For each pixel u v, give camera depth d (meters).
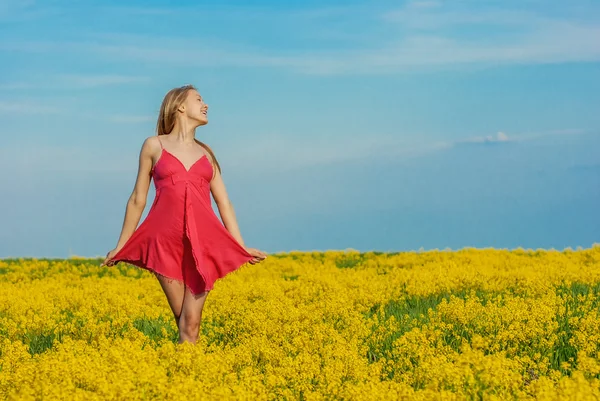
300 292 14.37
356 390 6.21
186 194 7.67
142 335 9.63
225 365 7.17
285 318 10.80
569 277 15.22
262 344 8.66
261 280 16.34
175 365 6.92
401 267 22.02
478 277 15.19
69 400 5.79
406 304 12.99
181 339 7.78
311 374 7.17
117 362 6.87
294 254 27.27
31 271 23.16
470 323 10.12
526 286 14.01
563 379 5.89
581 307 11.36
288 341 9.63
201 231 7.72
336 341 8.88
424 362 7.19
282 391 6.75
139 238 7.82
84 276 21.77
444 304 10.70
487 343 8.52
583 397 5.51
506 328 9.66
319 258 26.03
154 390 5.93
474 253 24.75
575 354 8.71
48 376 6.59
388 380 7.30
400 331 10.05
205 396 5.87
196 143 8.11
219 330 10.41
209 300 13.50
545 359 7.92
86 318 11.79
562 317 10.59
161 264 7.70
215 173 8.20
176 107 7.89
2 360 8.23
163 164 7.73
